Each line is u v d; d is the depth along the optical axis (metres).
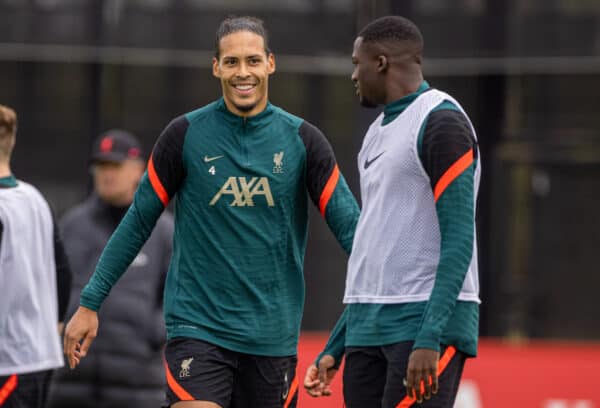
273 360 15.52
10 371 17.73
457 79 34.19
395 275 13.68
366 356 14.01
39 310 18.08
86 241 21.25
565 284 35.16
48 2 33.22
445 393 13.46
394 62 14.02
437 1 32.91
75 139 34.28
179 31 33.41
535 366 27.23
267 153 15.41
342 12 33.22
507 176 34.97
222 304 15.23
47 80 34.06
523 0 32.72
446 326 13.45
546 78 34.47
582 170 34.94
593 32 32.56
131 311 20.91
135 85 34.19
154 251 21.14
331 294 34.47
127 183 21.23
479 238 35.00
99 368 20.91
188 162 15.33
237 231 15.24
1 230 17.64
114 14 33.31
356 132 33.66
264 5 33.31
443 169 13.23
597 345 35.03
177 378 15.14
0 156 18.06
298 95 33.69
